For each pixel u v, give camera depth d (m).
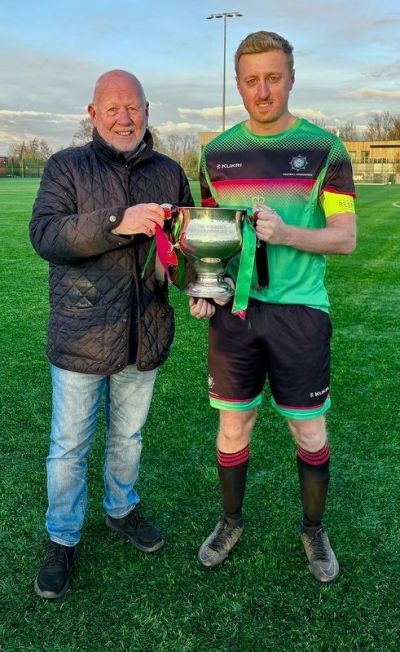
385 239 11.98
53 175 1.90
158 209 1.74
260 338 1.99
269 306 1.97
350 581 2.09
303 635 1.85
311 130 1.92
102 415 3.43
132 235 1.78
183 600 2.00
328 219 1.91
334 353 4.61
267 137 1.94
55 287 1.97
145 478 2.76
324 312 2.00
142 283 2.00
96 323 1.94
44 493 2.64
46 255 1.85
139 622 1.90
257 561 2.19
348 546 2.28
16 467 2.86
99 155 1.91
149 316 2.03
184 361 4.37
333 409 3.54
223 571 2.14
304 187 1.92
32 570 2.14
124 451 2.21
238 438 2.15
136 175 1.96
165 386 3.86
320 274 2.00
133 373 2.09
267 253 1.93
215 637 1.85
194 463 2.90
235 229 1.83
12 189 32.19
